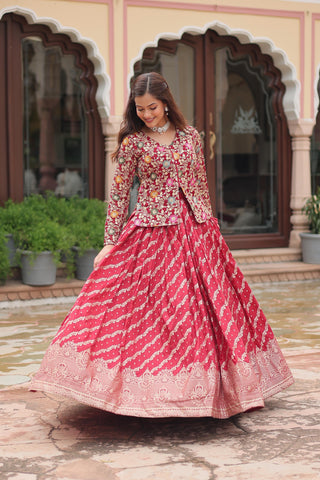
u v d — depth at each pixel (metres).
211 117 7.80
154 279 2.91
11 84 6.80
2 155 6.83
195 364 2.79
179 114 2.95
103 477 2.38
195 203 3.01
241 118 7.98
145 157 2.91
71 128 7.23
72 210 6.65
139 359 2.82
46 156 7.13
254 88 8.02
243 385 2.80
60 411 3.13
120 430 2.87
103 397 2.77
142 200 2.98
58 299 6.29
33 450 2.65
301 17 7.82
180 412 2.73
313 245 7.62
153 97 2.85
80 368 2.79
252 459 2.53
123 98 7.13
